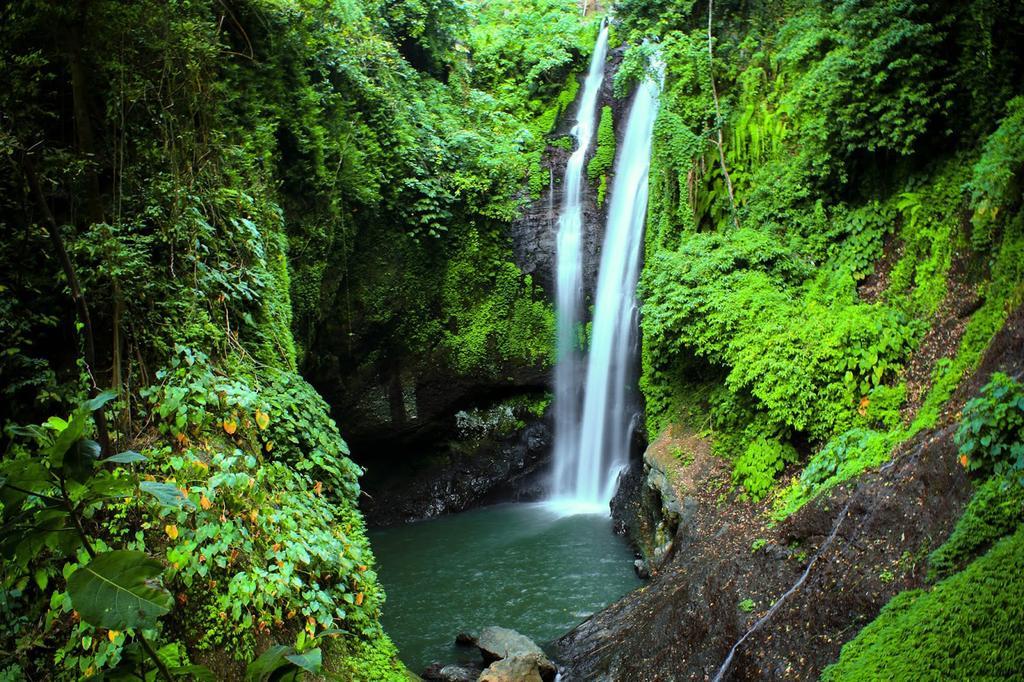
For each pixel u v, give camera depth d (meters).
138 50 6.22
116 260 5.18
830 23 9.58
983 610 4.15
